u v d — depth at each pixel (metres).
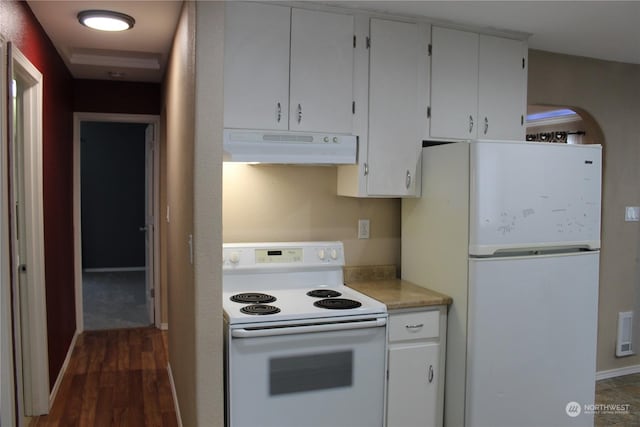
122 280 7.21
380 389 2.47
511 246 2.52
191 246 2.26
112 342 4.54
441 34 2.86
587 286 2.73
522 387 2.60
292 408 2.30
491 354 2.52
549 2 2.58
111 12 2.79
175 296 3.25
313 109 2.61
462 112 2.92
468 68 2.93
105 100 4.71
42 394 3.09
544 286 2.62
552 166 2.60
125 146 7.86
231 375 2.19
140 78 4.60
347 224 3.09
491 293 2.50
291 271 2.82
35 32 2.88
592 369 2.77
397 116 2.78
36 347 3.04
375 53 2.72
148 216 5.05
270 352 2.24
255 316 2.22
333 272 2.92
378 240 3.15
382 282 3.03
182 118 2.65
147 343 4.52
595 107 3.75
